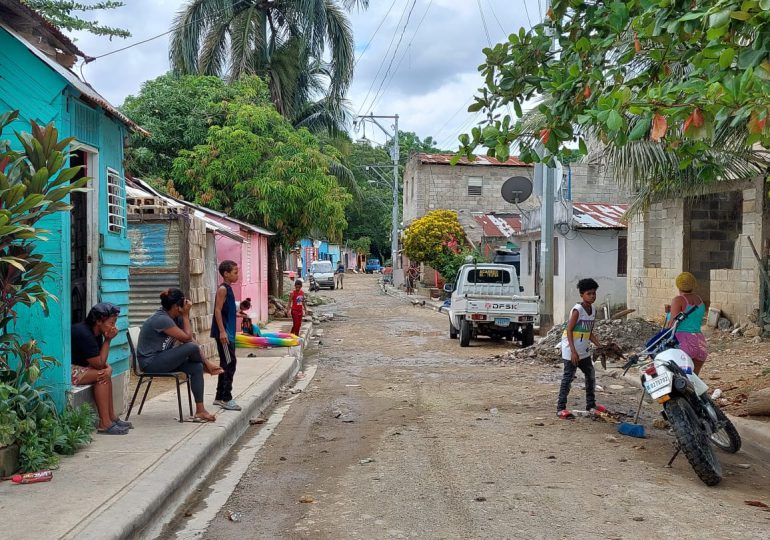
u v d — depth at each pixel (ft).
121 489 17.35
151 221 42.04
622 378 39.83
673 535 15.89
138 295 42.22
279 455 23.82
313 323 80.02
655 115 17.06
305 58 95.25
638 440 25.18
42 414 20.21
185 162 76.69
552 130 24.38
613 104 17.21
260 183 74.23
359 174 214.90
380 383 39.88
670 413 20.71
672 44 21.56
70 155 22.41
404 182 162.71
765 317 46.62
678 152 24.76
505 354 50.85
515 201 84.12
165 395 32.17
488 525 16.55
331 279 158.81
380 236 254.68
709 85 16.84
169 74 91.50
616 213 78.95
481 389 37.14
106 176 26.48
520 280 92.79
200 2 88.74
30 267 19.72
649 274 61.87
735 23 17.13
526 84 27.12
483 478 20.43
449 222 117.29
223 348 28.55
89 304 25.30
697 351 25.05
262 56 92.53
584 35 25.94
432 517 17.16
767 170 41.73
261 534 16.35
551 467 21.56
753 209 48.62
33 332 21.75
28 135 19.76
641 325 51.13
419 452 23.53
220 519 17.46
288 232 83.10
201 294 44.34
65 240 22.09
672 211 57.93
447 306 68.74
